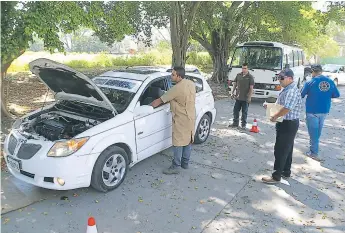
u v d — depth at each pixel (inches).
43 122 201.8
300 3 722.8
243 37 776.3
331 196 200.2
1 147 255.6
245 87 334.0
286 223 168.6
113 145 192.9
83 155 173.6
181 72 209.2
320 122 258.5
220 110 447.2
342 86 853.8
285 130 205.3
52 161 168.7
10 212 167.0
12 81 658.2
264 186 211.0
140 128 207.5
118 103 211.2
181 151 221.3
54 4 265.3
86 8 313.4
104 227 158.4
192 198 190.9
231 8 676.1
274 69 476.7
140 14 474.0
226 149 279.3
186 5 485.1
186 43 489.4
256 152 275.1
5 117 343.3
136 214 171.0
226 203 186.7
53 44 272.2
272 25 796.6
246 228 162.7
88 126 191.0
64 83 201.3
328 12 689.6
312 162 257.0
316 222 170.4
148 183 207.5
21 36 248.5
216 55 743.1
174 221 166.1
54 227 156.6
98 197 186.5
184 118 214.4
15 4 229.3
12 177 205.6
